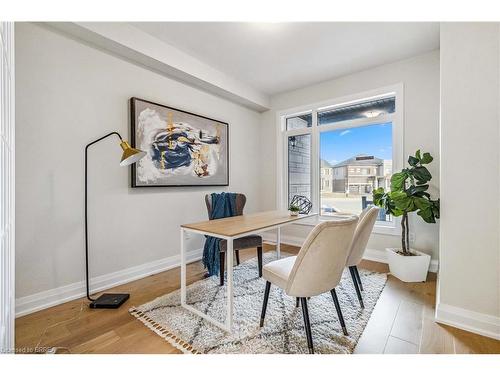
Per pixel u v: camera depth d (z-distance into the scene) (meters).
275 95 4.14
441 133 1.69
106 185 2.32
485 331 1.54
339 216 3.57
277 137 4.14
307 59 2.93
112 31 2.16
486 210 1.56
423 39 2.52
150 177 2.64
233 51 2.76
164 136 2.77
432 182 2.75
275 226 1.97
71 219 2.09
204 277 2.59
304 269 1.35
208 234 1.70
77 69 2.12
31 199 1.87
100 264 2.28
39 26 1.90
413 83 2.88
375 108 3.31
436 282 2.39
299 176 4.01
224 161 3.57
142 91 2.60
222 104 3.59
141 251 2.61
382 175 3.22
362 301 1.91
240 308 1.91
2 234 0.92
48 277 1.95
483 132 1.56
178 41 2.56
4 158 0.97
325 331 1.60
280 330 1.62
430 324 1.68
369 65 3.09
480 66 1.55
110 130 2.34
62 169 2.03
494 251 1.54
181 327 1.66
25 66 1.83
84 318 1.78
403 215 2.54
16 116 1.80
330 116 3.71
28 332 1.61
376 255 3.12
